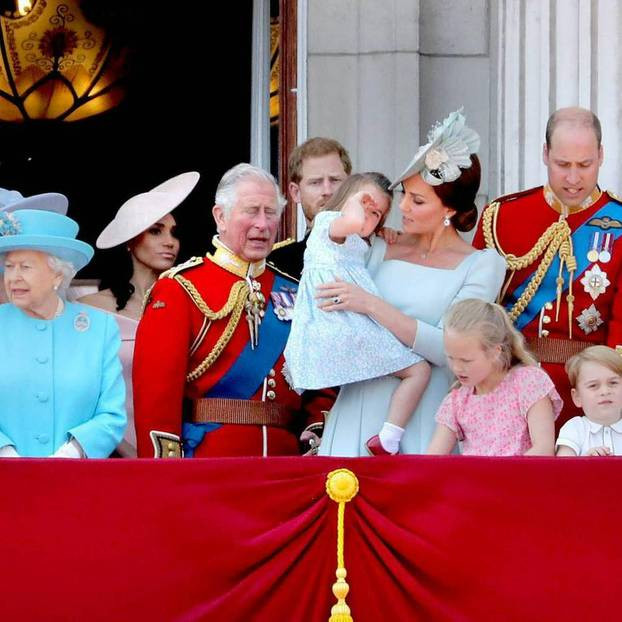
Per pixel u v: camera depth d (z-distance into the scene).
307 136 27.91
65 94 34.25
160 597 18.25
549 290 22.66
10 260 20.55
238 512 18.42
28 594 18.19
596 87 26.86
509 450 20.02
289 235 28.44
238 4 32.09
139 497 18.36
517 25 27.56
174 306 22.25
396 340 20.59
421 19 28.11
